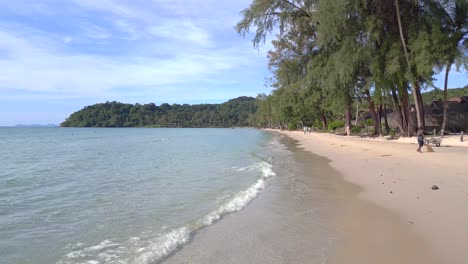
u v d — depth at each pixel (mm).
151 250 6930
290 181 14641
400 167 16062
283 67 46094
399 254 6191
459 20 26656
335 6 26000
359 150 26172
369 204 9906
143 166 21531
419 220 7945
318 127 78688
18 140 64000
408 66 26266
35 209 10617
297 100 62000
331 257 6262
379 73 27688
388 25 28688
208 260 6344
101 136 82438
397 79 28469
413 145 25391
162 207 10547
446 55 24922
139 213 9891
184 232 7992
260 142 49500
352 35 27984
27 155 31391
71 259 6613
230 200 11250
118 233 8086
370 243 6832
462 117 39750
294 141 48094
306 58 41969
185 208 10383
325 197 11289
